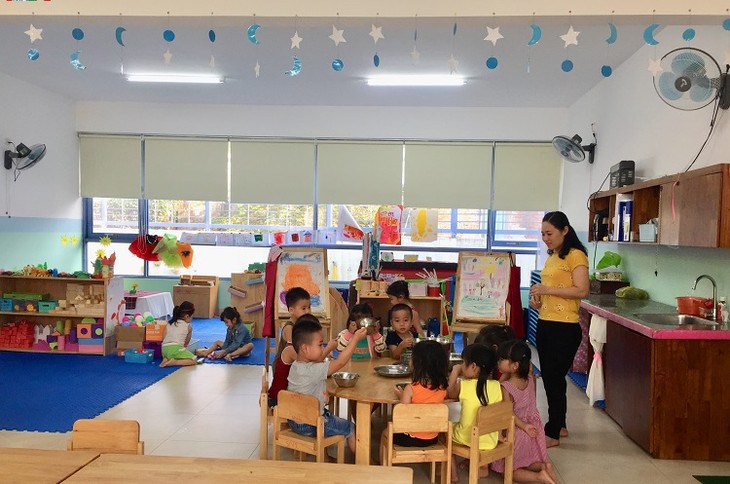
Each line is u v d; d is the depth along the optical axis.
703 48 3.86
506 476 2.85
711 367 3.28
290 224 7.96
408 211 7.74
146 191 7.80
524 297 7.64
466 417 2.82
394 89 6.62
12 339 5.89
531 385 3.13
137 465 1.77
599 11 2.63
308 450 2.68
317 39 4.86
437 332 4.33
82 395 4.39
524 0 2.67
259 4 2.76
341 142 7.64
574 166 6.88
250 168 7.74
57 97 7.26
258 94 7.04
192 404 4.22
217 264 8.15
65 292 5.99
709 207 3.16
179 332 5.52
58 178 7.34
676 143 4.15
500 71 5.73
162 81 6.45
